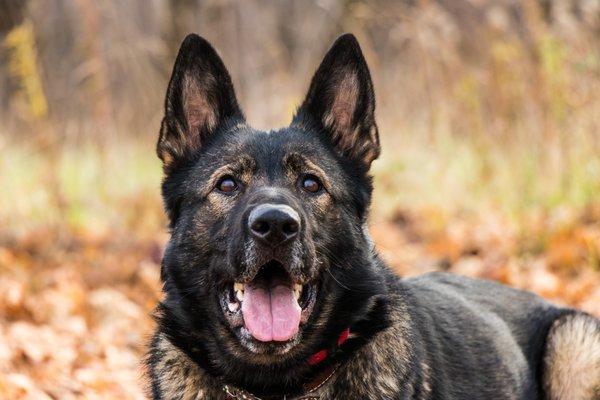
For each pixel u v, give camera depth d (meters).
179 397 5.18
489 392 5.61
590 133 10.53
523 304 6.54
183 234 5.18
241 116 5.60
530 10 10.98
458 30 12.51
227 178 5.14
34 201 11.94
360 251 5.19
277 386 5.08
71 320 8.58
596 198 10.50
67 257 10.98
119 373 7.36
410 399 4.99
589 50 10.40
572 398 6.27
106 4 12.69
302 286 5.00
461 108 12.49
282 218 4.63
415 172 12.91
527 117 11.46
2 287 9.28
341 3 16.05
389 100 13.80
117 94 13.62
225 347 5.04
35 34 14.66
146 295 9.69
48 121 12.20
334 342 5.04
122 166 13.57
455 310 5.89
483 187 11.79
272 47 14.39
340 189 5.21
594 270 9.31
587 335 6.25
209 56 5.51
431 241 11.15
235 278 4.82
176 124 5.41
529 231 10.16
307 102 5.51
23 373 7.14
